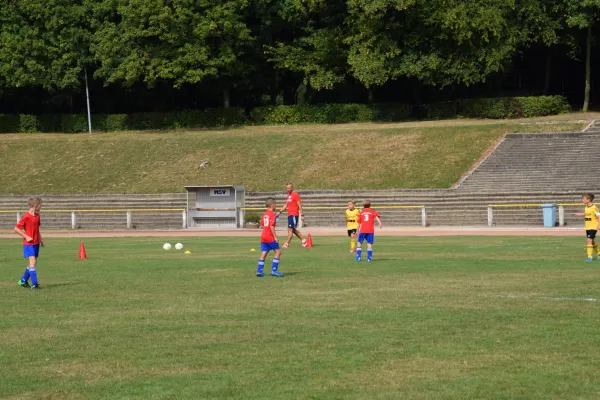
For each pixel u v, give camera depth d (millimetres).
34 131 81000
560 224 45312
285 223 54312
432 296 16500
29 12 78125
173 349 11711
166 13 72000
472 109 71000
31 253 19422
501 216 48844
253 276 21172
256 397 9102
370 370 10266
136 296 17484
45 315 15016
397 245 32625
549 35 66875
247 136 69250
